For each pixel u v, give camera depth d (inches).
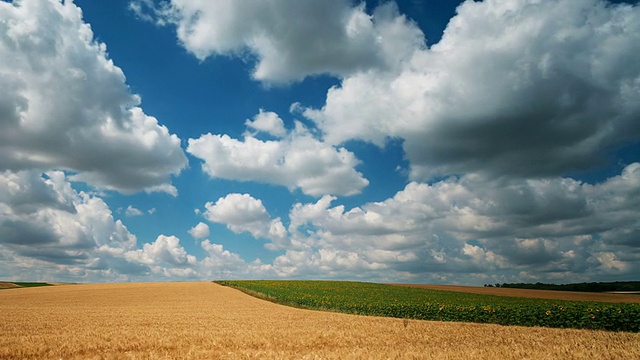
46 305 1630.2
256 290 2454.5
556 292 2824.8
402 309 1275.8
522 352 526.3
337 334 740.7
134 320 1016.2
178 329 817.5
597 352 531.5
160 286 3097.9
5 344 611.2
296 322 973.2
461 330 816.9
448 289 2834.6
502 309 1069.1
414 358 490.0
